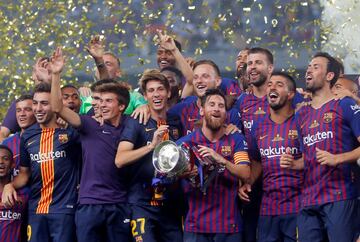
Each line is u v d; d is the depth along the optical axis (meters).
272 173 13.84
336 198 13.17
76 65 21.05
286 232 13.78
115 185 14.12
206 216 13.70
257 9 21.22
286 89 13.88
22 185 14.81
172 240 14.16
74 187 14.59
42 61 14.98
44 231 14.58
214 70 14.38
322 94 13.50
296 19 20.72
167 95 14.17
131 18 21.80
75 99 15.31
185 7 21.66
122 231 14.13
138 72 21.69
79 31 21.16
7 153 14.98
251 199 14.30
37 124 14.81
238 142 13.78
